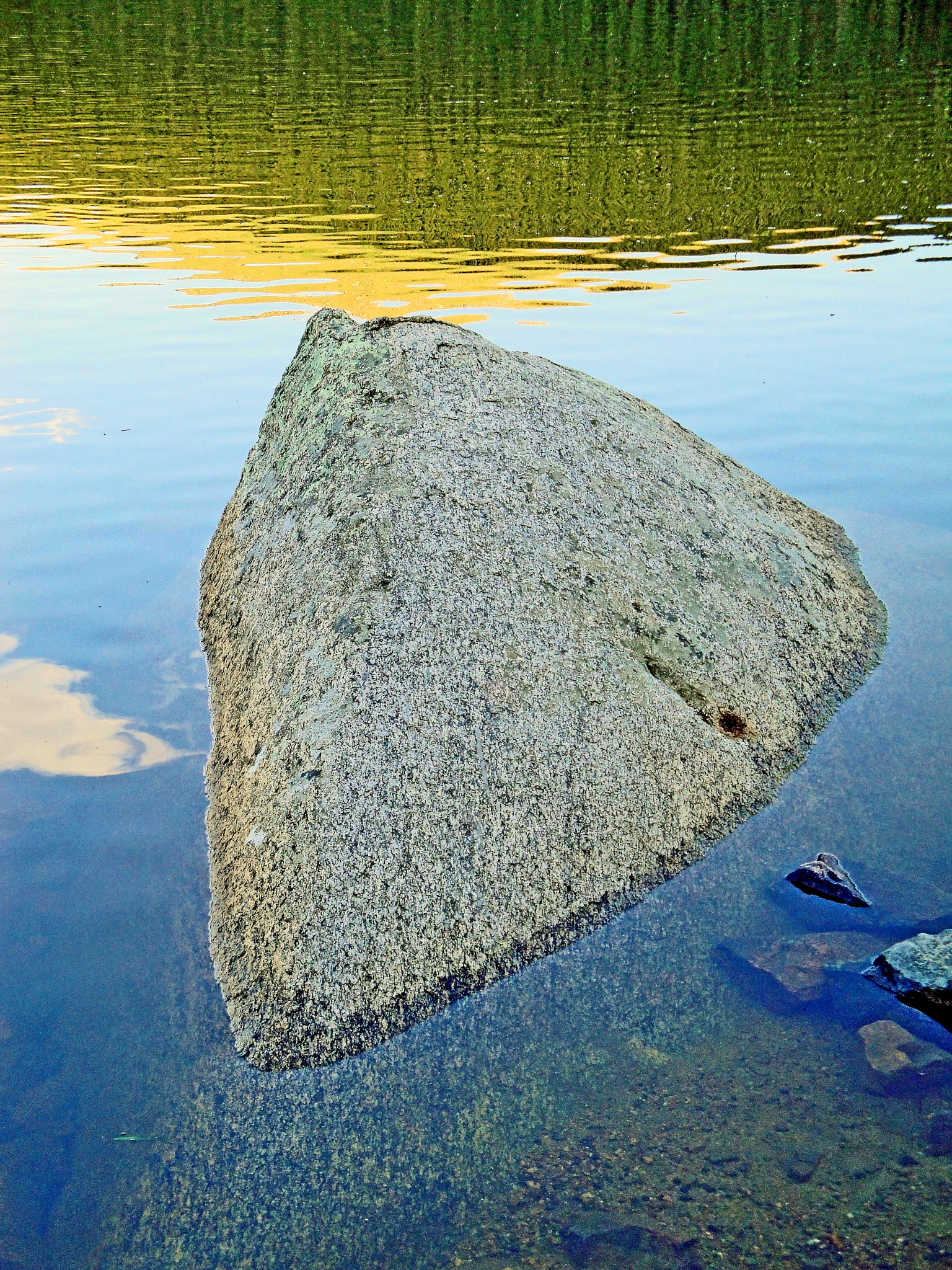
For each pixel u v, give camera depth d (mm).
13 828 3447
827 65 24391
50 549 5297
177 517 5613
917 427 6277
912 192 12750
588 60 26672
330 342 4688
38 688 4219
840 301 8906
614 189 13312
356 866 2842
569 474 3957
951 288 9156
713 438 6215
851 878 3047
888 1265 2031
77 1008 2775
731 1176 2252
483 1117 2459
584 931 2932
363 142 16625
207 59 27359
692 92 20969
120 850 3352
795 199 12633
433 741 3082
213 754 3758
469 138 16656
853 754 3617
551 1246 2158
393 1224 2248
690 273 9945
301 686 3373
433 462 3789
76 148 16594
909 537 5051
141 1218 2281
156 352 8102
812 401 6738
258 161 15461
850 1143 2291
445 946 2805
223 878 3129
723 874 3121
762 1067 2504
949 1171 2199
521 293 9375
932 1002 2586
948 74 22219
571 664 3361
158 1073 2596
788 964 2787
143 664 4387
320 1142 2428
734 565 4059
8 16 36125
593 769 3182
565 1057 2590
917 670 4070
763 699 3670
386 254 10836
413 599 3375
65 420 6848
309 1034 2637
